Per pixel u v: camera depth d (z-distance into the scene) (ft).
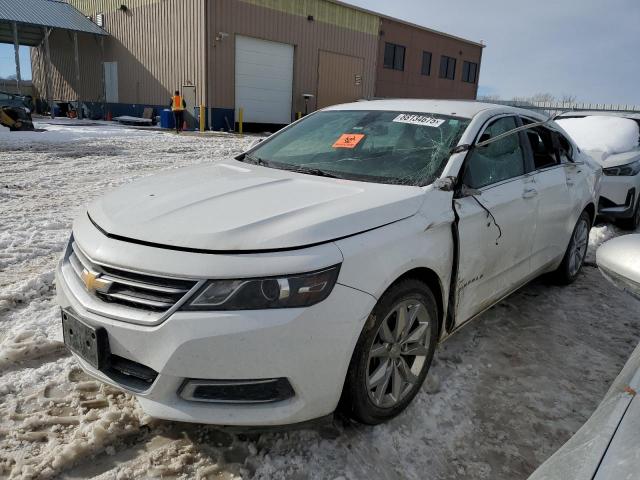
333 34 83.51
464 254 9.45
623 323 13.07
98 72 87.35
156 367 6.77
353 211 7.76
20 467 7.29
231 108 72.59
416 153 10.27
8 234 16.88
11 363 9.71
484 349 11.31
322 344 6.93
